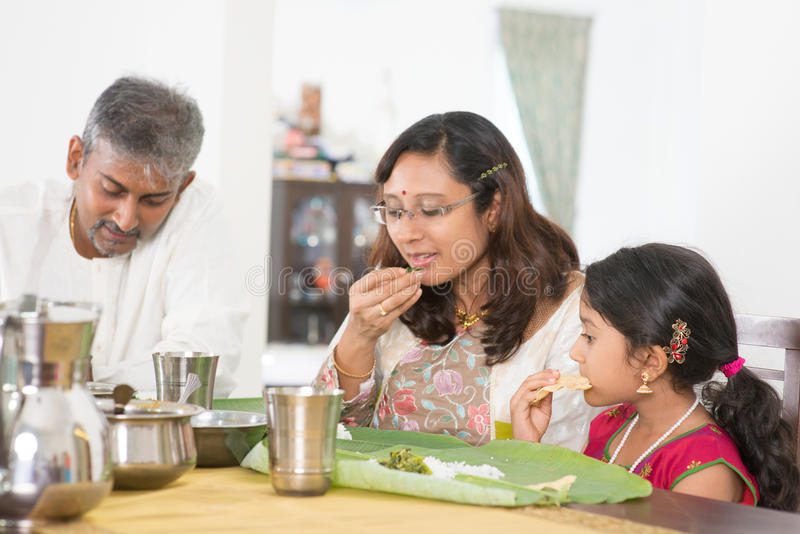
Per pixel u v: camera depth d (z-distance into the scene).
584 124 6.98
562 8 6.94
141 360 2.07
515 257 1.71
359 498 1.08
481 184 1.67
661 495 1.13
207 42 3.62
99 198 1.99
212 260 2.25
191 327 2.14
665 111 5.32
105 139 1.93
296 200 7.55
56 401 0.92
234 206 3.65
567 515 1.01
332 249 7.61
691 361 1.54
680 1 4.98
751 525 0.99
